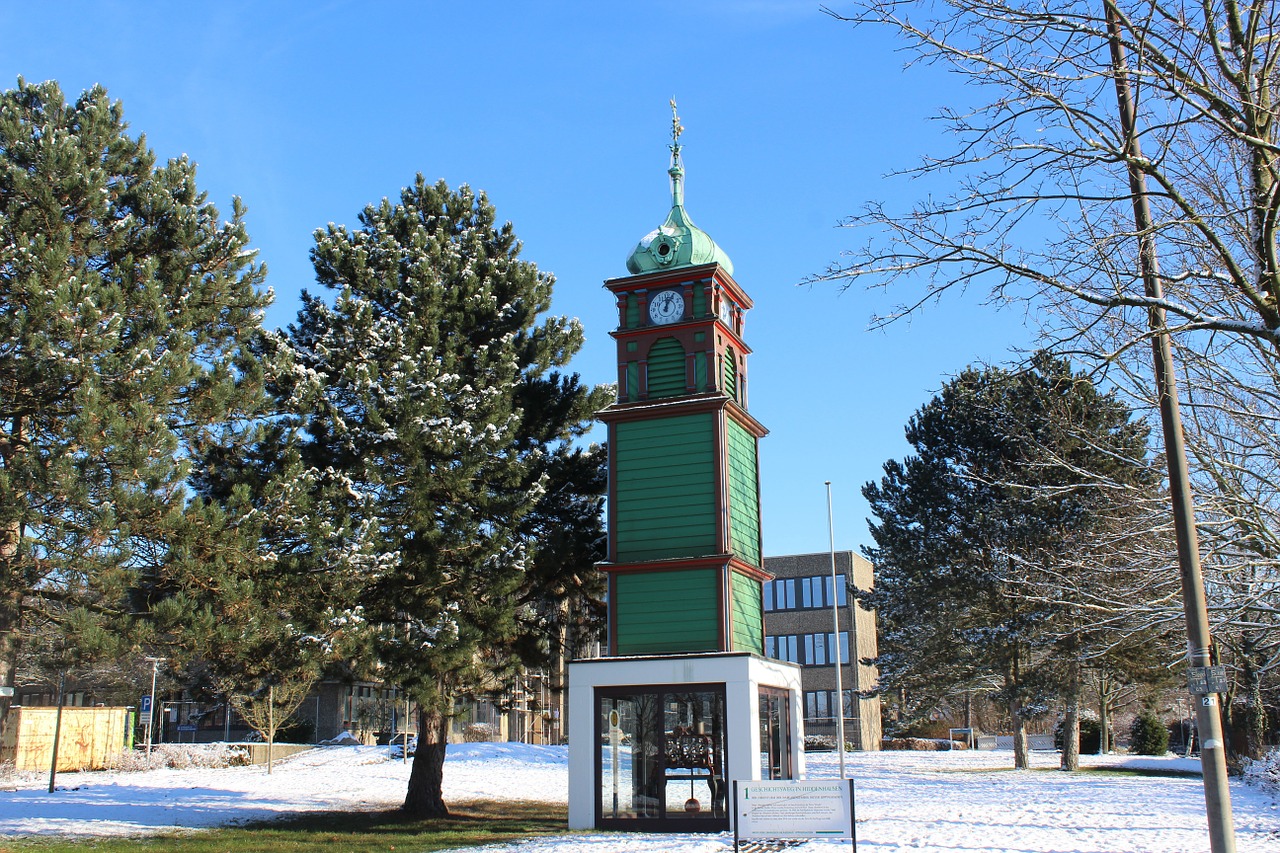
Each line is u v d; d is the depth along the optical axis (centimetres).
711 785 2048
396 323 2398
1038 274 1205
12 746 3481
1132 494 2375
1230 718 3666
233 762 3881
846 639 7369
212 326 2216
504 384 2380
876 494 4494
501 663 2508
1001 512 3800
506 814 2542
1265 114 1145
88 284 1920
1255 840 1750
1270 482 1869
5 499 1756
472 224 2766
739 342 2481
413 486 2264
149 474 1800
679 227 2491
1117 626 2722
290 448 2184
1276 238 1214
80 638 1736
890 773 3953
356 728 5247
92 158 2194
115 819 2298
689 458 2283
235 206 2314
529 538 2458
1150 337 1248
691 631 2188
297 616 2084
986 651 4072
